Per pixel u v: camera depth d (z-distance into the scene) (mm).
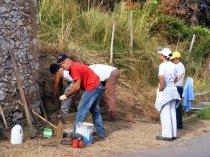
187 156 8672
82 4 17641
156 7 20406
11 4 9719
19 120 9906
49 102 11523
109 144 9367
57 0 15969
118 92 13836
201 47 19859
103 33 15852
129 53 15555
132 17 16859
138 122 11992
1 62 9438
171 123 10102
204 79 18000
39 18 15000
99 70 11430
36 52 10547
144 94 14352
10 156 8016
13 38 9773
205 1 25516
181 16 23625
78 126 9188
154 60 15961
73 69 9188
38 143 8984
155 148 9258
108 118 11805
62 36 14562
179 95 10125
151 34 18797
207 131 11398
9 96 9648
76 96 11656
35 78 10508
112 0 20359
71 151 8602
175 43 19781
